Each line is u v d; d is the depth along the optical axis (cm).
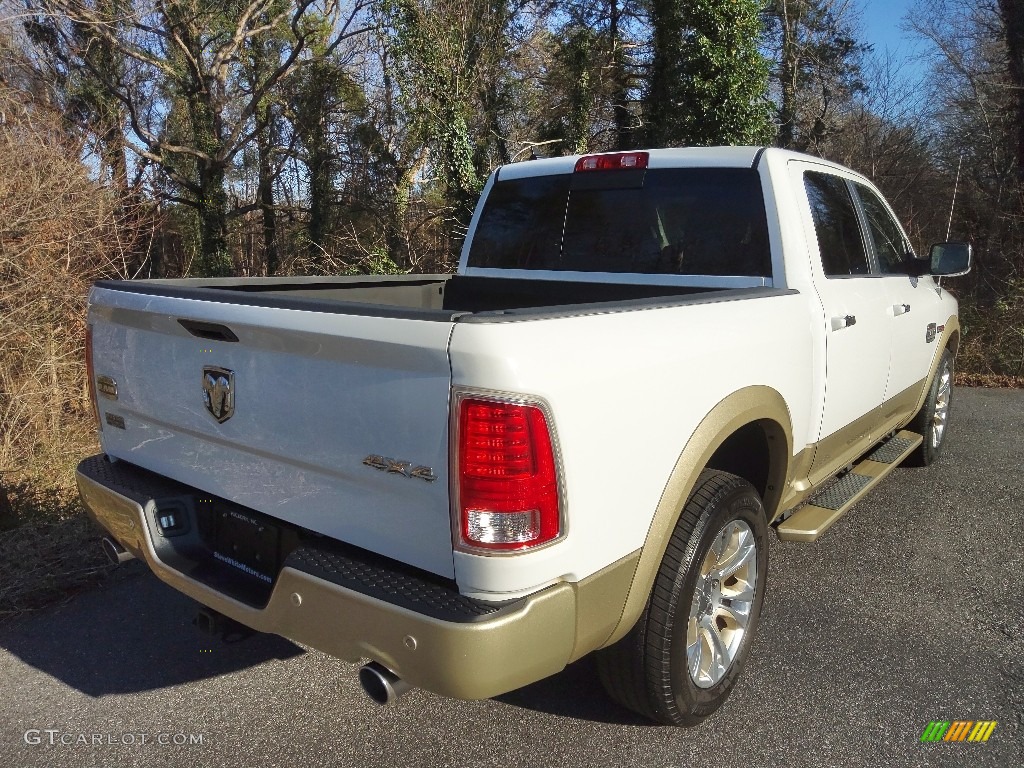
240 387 244
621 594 229
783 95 2367
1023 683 305
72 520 457
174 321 259
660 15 1845
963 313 1152
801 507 371
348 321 209
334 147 2233
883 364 413
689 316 255
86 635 346
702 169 361
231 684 308
